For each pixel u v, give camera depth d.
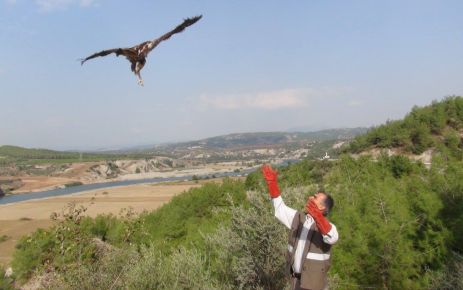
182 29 4.00
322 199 5.62
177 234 31.38
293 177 21.00
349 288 12.10
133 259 9.41
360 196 16.20
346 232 13.01
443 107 63.91
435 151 53.38
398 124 66.81
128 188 142.50
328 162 39.31
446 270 11.08
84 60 4.01
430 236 12.95
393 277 11.88
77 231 9.14
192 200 40.03
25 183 184.62
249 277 9.91
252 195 10.42
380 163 31.77
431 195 14.28
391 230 12.48
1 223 79.31
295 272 5.58
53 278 8.65
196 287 9.53
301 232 5.59
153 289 9.02
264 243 9.94
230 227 10.58
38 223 76.75
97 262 8.88
